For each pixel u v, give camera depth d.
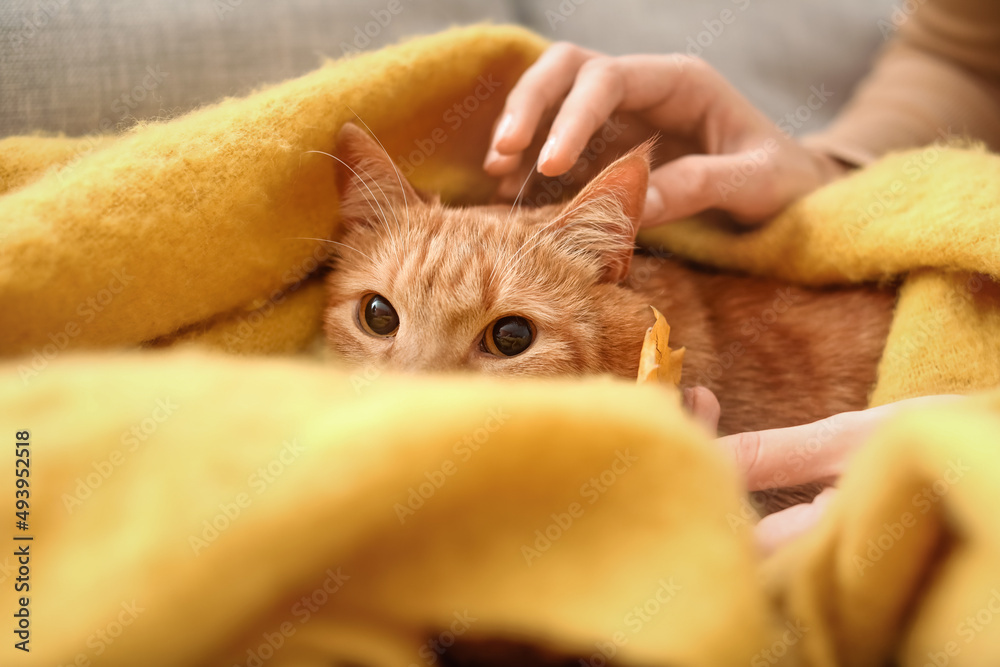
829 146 0.45
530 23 0.54
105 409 0.23
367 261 0.37
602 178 0.36
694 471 0.23
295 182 0.35
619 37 0.53
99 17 0.40
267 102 0.35
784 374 0.37
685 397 0.33
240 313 0.35
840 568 0.26
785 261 0.39
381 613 0.23
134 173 0.31
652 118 0.41
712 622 0.21
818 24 0.55
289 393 0.25
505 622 0.22
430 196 0.39
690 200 0.38
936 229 0.34
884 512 0.25
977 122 0.49
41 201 0.30
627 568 0.22
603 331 0.36
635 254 0.40
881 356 0.37
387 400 0.24
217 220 0.32
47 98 0.38
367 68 0.36
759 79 0.54
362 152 0.36
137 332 0.31
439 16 0.46
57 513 0.21
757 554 0.28
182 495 0.21
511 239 0.36
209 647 0.20
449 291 0.35
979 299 0.35
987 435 0.22
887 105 0.49
